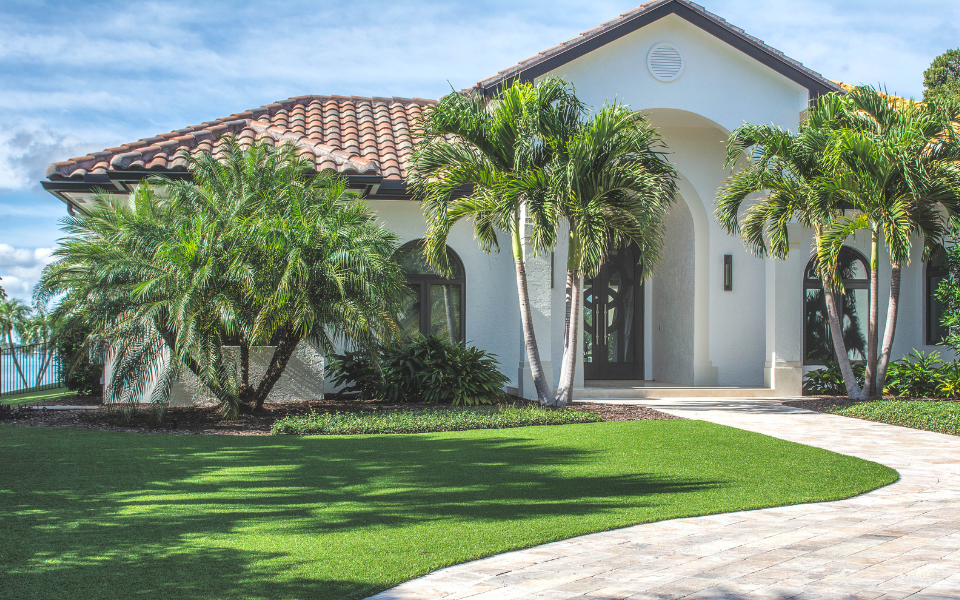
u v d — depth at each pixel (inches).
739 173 523.2
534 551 191.6
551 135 460.8
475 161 469.7
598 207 453.4
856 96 506.9
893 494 262.4
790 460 315.3
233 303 404.5
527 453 327.0
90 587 156.2
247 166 466.3
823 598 158.1
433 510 229.1
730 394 595.8
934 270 650.2
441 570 174.9
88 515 216.2
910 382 570.6
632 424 413.7
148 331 414.3
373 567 173.2
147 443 343.6
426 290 594.6
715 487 266.4
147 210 442.3
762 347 644.1
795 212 582.6
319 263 421.1
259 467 291.3
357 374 534.0
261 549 185.5
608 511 231.8
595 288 709.3
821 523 222.1
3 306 1208.2
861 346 693.9
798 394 592.1
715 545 198.2
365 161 551.2
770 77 585.6
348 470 287.9
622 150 450.6
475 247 603.2
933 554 190.7
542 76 558.3
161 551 182.4
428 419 412.2
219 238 420.8
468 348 586.2
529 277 556.7
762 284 646.5
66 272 419.5
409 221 589.9
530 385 556.7
